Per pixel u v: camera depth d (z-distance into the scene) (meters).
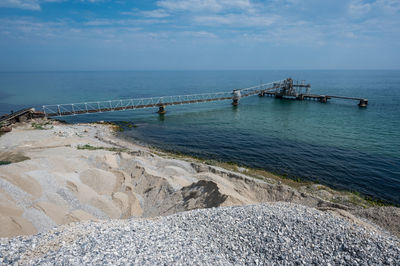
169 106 79.75
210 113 67.38
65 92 116.75
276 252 10.85
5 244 11.10
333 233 11.82
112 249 10.25
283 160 32.19
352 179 26.56
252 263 10.38
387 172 28.12
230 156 34.09
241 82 185.38
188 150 36.75
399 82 174.62
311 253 10.66
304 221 12.80
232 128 50.19
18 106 78.62
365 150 35.34
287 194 21.70
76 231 12.14
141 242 11.05
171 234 12.20
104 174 23.83
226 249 11.24
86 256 9.70
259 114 65.25
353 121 54.44
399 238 14.51
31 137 36.78
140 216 19.56
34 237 11.83
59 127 44.88
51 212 17.30
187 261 9.91
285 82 98.12
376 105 74.56
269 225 12.62
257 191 22.62
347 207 19.22
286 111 69.00
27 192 18.45
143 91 120.50
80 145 35.12
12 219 15.16
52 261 9.41
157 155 32.72
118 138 42.50
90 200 19.98
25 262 9.62
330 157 32.88
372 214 17.39
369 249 10.71
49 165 23.67
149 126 52.25
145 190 22.70
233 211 14.35
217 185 19.80
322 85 149.75
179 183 23.11
